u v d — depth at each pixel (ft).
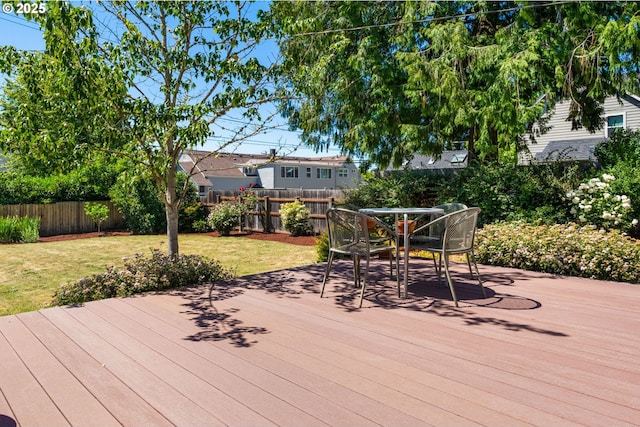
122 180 13.87
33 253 27.02
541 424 5.04
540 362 6.94
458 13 24.98
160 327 9.05
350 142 27.17
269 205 38.63
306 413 5.39
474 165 24.18
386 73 25.09
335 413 5.38
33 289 16.85
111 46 13.37
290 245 30.91
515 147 25.96
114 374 6.68
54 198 39.47
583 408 5.41
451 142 29.43
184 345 7.93
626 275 13.23
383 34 26.63
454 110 22.11
